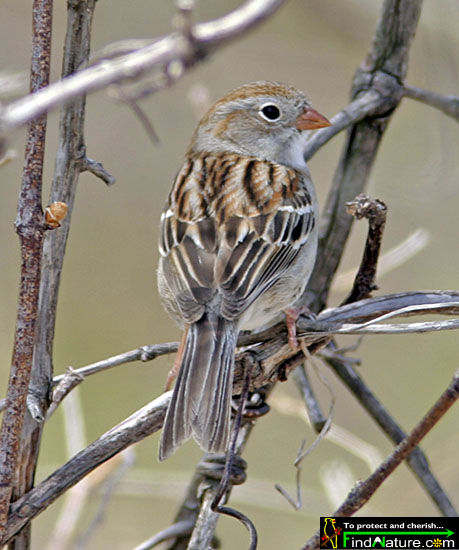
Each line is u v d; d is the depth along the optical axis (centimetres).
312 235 848
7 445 582
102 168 634
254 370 683
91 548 1111
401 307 704
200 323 707
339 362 891
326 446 1248
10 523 618
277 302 812
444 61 1070
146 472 1104
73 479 632
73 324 1341
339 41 1276
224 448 640
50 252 632
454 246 1298
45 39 560
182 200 817
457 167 1192
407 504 1057
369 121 900
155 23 1313
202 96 1041
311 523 1152
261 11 431
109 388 1320
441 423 1201
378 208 688
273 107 927
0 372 1191
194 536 703
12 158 733
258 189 826
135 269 1352
